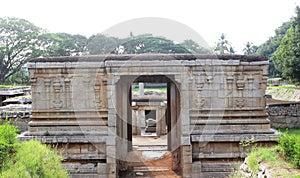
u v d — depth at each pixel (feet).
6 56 148.77
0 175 25.29
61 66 42.19
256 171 28.99
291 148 28.76
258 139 41.47
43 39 148.25
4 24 145.38
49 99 43.01
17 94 100.22
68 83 42.70
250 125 43.11
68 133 42.57
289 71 90.33
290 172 26.35
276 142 41.50
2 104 93.71
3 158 27.63
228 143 42.19
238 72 42.73
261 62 42.63
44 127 42.93
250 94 43.16
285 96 101.81
